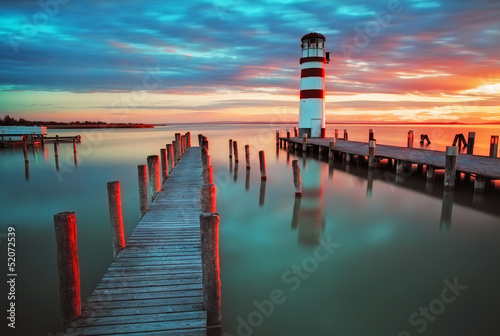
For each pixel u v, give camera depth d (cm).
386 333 434
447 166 1170
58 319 473
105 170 1881
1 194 1288
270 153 2772
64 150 3073
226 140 4388
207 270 371
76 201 1162
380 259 657
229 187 1372
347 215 962
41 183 1518
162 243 570
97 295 401
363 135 5719
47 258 678
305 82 2703
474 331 435
